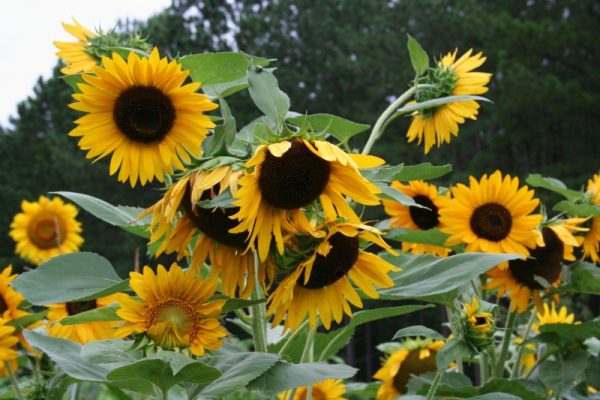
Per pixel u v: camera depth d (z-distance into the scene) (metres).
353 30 19.62
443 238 1.98
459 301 1.85
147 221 1.85
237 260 1.52
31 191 20.72
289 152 1.43
